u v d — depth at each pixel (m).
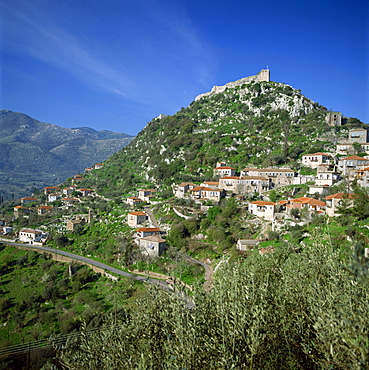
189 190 112.12
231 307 14.96
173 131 191.62
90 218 115.06
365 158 95.81
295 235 58.72
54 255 86.75
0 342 46.84
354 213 54.19
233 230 78.88
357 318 11.49
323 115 155.75
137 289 60.81
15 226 116.38
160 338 16.25
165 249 78.81
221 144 153.12
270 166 118.19
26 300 61.84
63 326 48.69
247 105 198.38
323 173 93.12
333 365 11.88
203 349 13.50
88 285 68.56
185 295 17.02
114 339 18.39
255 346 12.44
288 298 17.50
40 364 37.84
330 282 15.95
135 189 144.62
